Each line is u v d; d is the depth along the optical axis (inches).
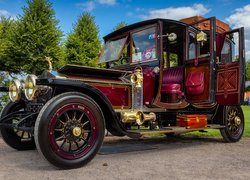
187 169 140.3
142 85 187.8
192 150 194.9
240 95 200.8
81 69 165.5
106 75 178.1
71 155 140.0
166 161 158.9
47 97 158.6
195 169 140.3
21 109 188.5
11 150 190.5
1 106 348.5
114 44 229.1
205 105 216.8
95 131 148.4
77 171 136.3
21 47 500.1
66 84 142.6
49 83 137.9
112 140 244.2
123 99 183.3
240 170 138.3
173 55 234.5
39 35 508.1
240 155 176.4
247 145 217.9
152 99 197.2
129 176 127.7
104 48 237.5
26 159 162.7
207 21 220.2
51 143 134.2
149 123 185.3
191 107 224.1
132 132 167.2
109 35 233.0
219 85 211.8
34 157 168.1
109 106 156.1
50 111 134.6
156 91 197.9
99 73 174.2
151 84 197.3
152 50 201.6
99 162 155.7
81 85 146.9
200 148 203.3
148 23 206.7
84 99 145.5
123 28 218.7
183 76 224.7
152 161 158.7
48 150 133.3
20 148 187.8
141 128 193.3
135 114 173.8
